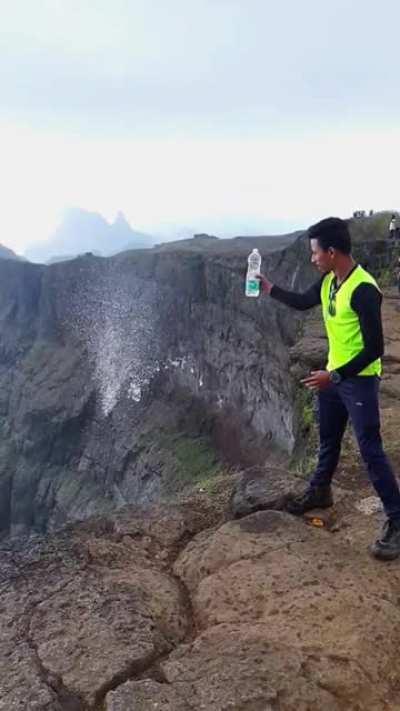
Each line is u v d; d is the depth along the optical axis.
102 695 3.29
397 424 8.04
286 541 4.87
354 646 3.59
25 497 86.94
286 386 52.41
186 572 4.70
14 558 4.89
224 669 3.35
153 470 66.81
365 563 4.52
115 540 5.27
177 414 70.69
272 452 55.03
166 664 3.45
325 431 5.27
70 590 4.30
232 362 62.19
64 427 85.81
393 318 14.62
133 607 4.07
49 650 3.61
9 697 3.26
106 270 87.31
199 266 67.94
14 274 107.38
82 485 80.94
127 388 79.94
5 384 104.62
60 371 92.31
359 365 4.39
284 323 52.34
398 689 3.38
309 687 3.25
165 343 75.00
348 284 4.43
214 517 5.75
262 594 4.17
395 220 27.00
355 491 6.07
